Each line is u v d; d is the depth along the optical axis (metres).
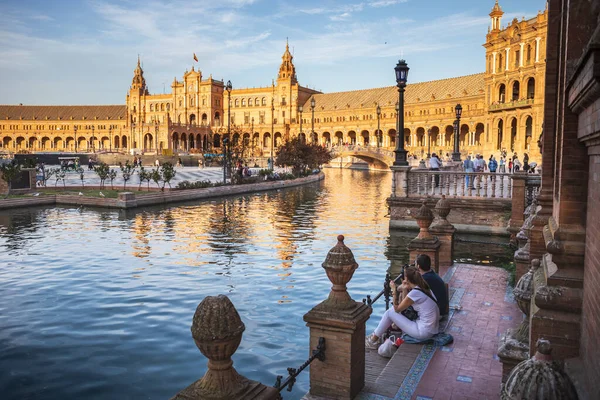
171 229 25.50
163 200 37.59
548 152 9.27
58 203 36.53
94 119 167.50
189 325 11.46
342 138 134.50
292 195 46.03
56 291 14.20
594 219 4.92
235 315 4.52
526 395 4.07
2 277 15.70
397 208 24.78
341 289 6.94
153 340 10.59
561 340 5.59
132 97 163.88
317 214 31.91
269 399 4.67
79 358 9.71
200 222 28.08
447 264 14.53
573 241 5.78
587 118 4.82
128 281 15.27
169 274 16.17
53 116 169.25
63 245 21.02
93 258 18.52
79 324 11.54
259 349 10.12
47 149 171.12
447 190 24.31
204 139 148.88
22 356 9.80
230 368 4.66
